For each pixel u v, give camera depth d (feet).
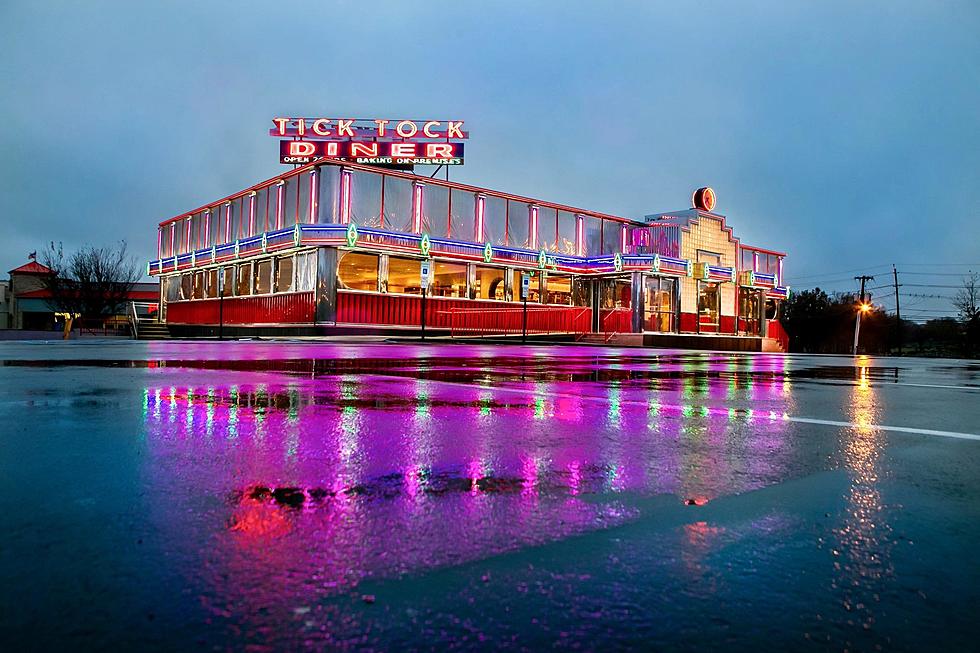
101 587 5.30
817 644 4.67
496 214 113.39
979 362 70.54
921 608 5.31
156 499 7.93
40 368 29.84
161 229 143.02
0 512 7.24
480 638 4.62
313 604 5.11
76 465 9.68
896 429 15.14
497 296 113.91
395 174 101.55
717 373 37.32
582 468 10.34
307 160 107.86
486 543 6.66
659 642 4.63
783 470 10.44
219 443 11.77
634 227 134.31
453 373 31.37
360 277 98.37
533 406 18.45
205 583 5.45
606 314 126.11
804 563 6.27
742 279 145.28
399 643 4.52
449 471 9.94
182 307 135.23
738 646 4.60
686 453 11.75
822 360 72.18
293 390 21.42
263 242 101.81
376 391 21.71
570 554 6.38
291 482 9.00
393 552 6.32
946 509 8.21
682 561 6.25
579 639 4.64
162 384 22.59
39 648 4.28
